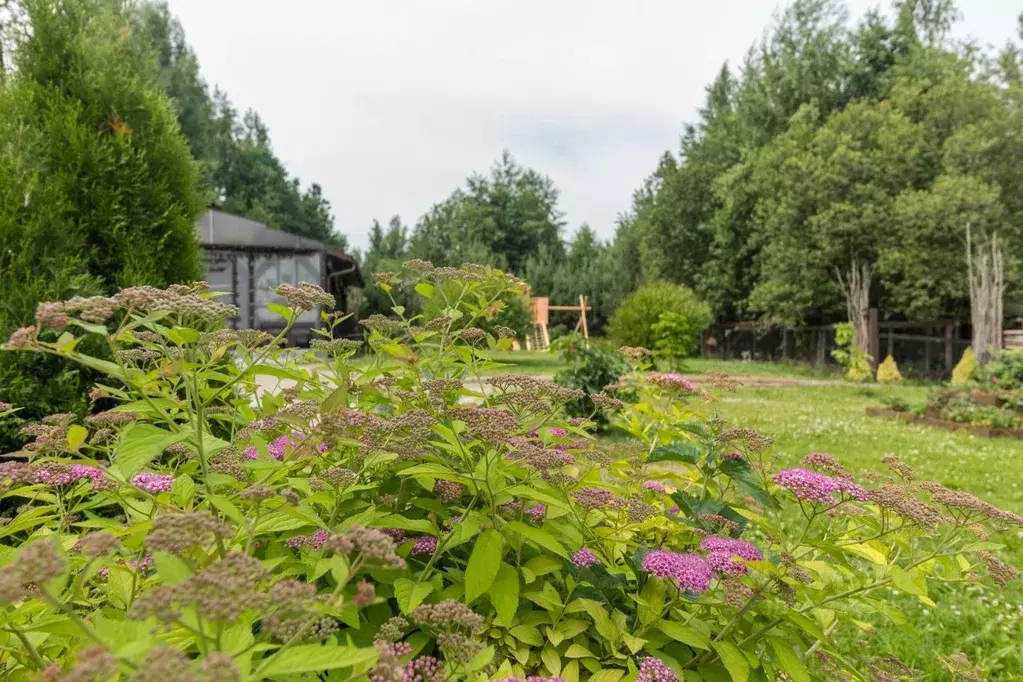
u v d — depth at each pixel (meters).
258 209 42.38
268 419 1.69
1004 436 8.30
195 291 1.88
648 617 1.50
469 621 1.18
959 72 22.28
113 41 3.98
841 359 18.97
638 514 1.70
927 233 18.06
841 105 26.44
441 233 42.81
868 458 6.44
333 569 1.02
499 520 1.49
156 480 1.58
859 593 1.66
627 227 45.22
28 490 1.57
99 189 3.44
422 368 2.30
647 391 2.97
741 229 27.03
